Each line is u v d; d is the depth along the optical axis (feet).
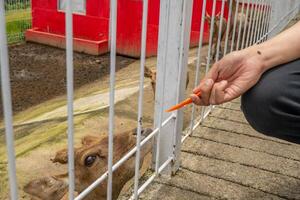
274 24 18.56
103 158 5.99
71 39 3.99
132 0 27.91
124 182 6.33
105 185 5.94
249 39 14.03
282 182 7.16
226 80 4.14
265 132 3.90
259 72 3.88
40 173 10.57
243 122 9.48
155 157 7.22
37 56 28.04
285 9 21.65
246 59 3.97
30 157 11.71
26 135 14.30
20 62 26.43
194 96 4.16
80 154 5.88
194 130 8.92
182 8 6.50
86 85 22.79
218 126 9.20
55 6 30.55
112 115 5.07
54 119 16.31
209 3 21.13
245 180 7.17
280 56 3.89
